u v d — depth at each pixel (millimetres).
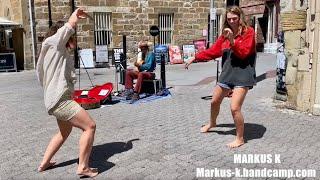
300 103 7348
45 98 4219
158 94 9438
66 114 4195
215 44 5391
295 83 7418
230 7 4941
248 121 6652
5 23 17969
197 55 5426
